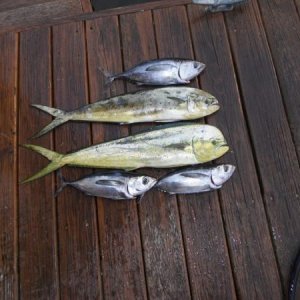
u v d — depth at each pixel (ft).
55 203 3.92
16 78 4.44
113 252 3.75
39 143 4.14
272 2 4.66
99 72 4.42
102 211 3.87
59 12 5.02
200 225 3.80
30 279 3.70
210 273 3.66
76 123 4.17
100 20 4.66
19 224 3.87
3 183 4.01
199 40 4.52
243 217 3.82
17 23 4.99
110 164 3.90
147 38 4.56
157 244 3.76
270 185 3.91
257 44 4.49
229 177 3.84
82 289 3.66
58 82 4.40
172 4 4.70
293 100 4.23
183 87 4.12
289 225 3.77
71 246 3.79
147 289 3.63
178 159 3.87
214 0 4.42
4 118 4.27
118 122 4.10
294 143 4.06
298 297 3.67
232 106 4.22
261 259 3.68
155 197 3.88
